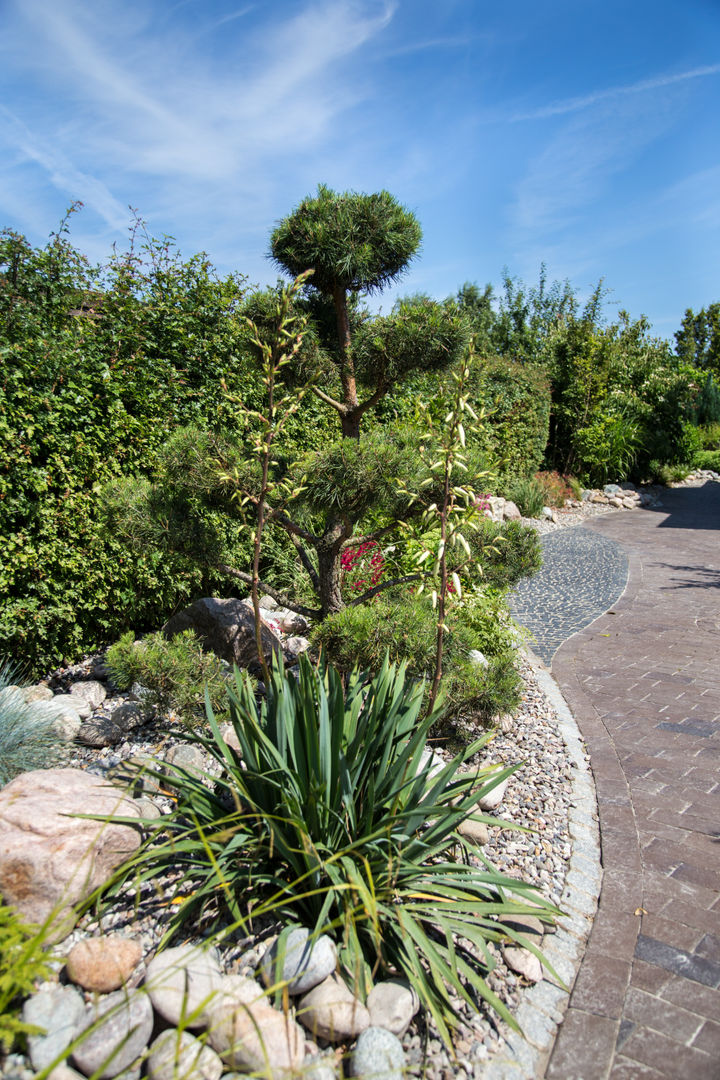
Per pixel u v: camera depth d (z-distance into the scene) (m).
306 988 2.22
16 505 4.88
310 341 4.55
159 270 6.62
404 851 2.64
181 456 4.11
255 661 5.13
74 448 5.34
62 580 5.24
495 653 5.48
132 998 2.12
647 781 3.99
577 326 18.94
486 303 25.48
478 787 3.58
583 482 18.42
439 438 3.19
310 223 4.23
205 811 2.81
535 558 4.75
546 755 4.27
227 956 2.41
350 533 4.36
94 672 5.22
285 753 2.86
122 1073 1.95
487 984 2.44
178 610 6.44
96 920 2.56
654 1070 2.10
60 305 7.02
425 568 4.06
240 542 6.94
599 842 3.38
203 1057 1.96
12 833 2.55
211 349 6.78
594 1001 2.38
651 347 23.42
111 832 2.65
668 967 2.53
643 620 7.57
